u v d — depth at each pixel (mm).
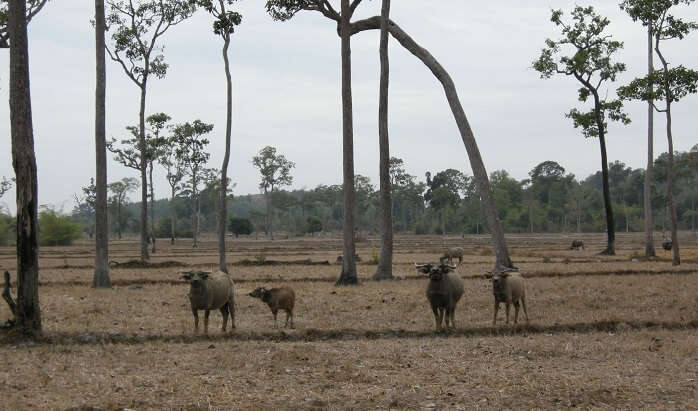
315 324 16859
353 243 27641
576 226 147000
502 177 150875
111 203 129375
